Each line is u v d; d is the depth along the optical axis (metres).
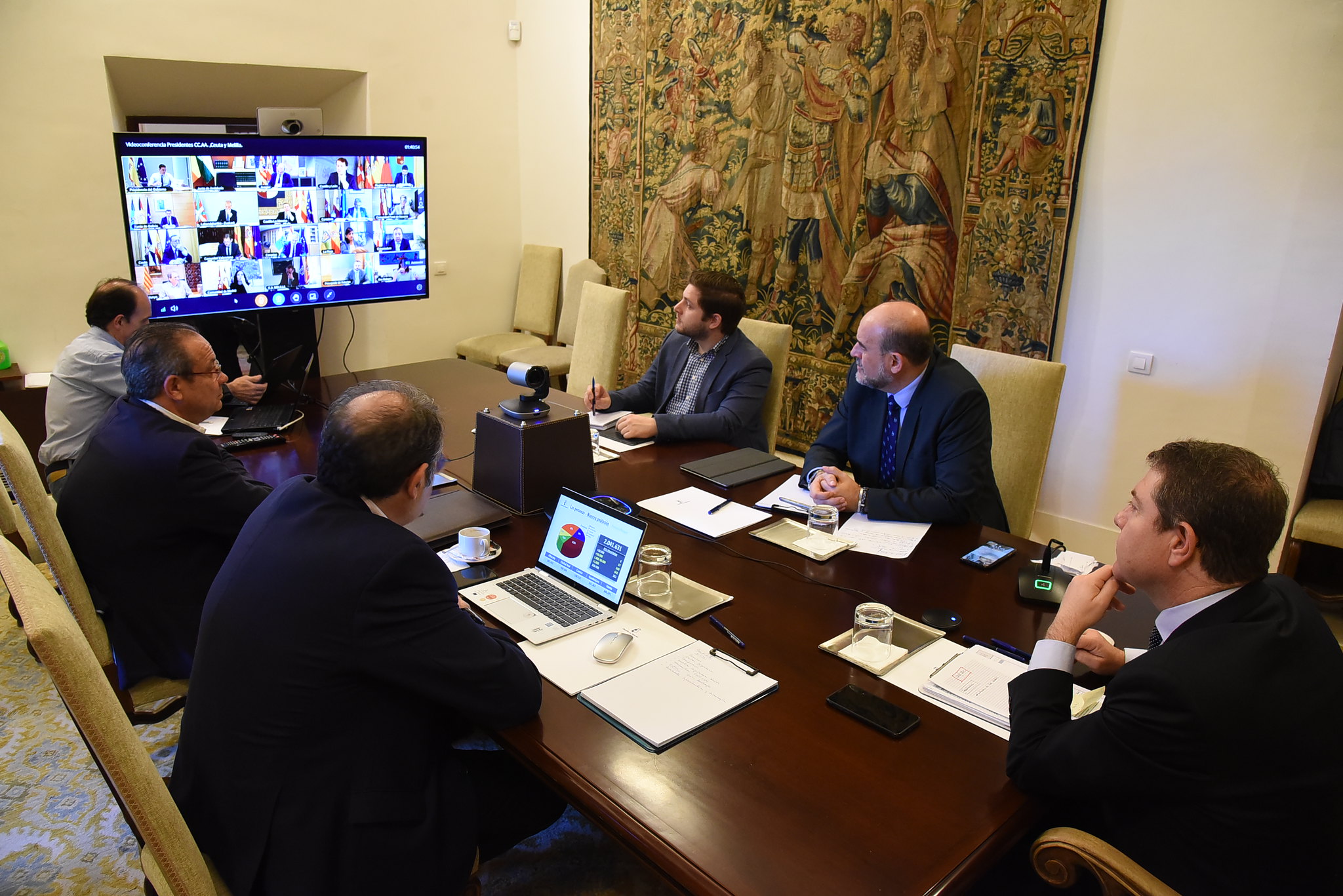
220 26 3.98
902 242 3.44
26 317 3.79
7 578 1.08
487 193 5.10
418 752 1.19
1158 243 2.92
